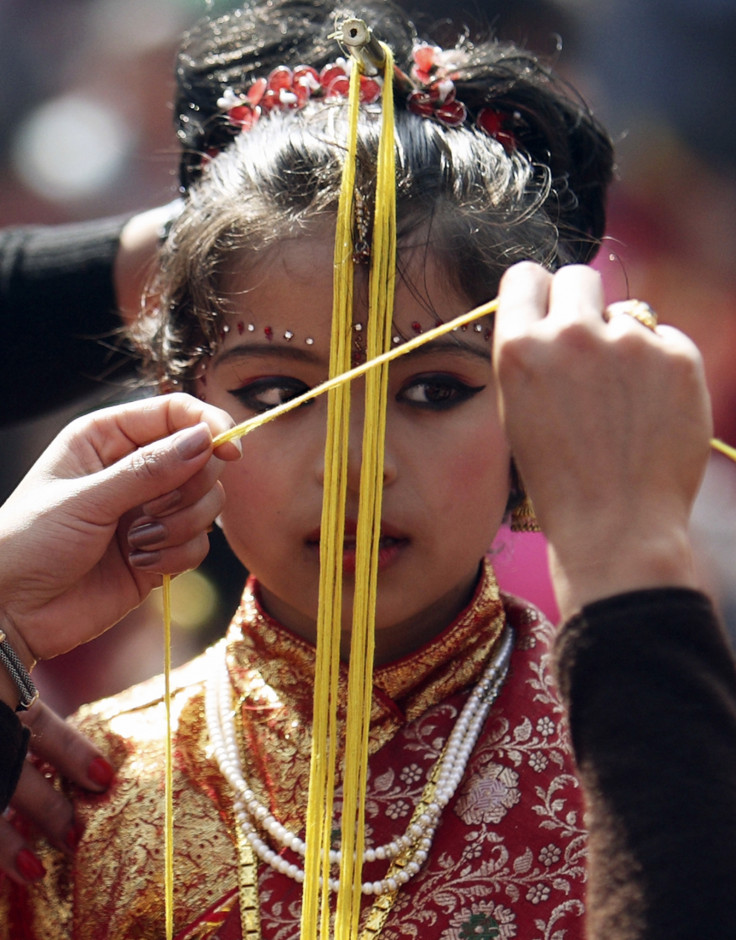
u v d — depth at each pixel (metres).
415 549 3.21
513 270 2.67
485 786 3.27
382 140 3.04
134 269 5.29
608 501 2.43
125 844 3.39
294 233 3.17
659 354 2.48
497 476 3.29
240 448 3.10
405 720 3.43
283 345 3.18
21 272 5.46
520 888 3.14
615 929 2.19
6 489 8.20
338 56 4.04
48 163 9.58
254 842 3.31
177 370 3.56
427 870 3.19
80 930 3.36
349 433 3.13
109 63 9.52
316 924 2.96
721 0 9.20
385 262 3.01
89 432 3.38
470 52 3.99
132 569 3.51
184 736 3.55
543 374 2.48
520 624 3.63
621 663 2.30
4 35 9.62
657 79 9.19
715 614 2.38
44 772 3.65
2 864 3.46
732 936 2.12
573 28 8.80
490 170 3.40
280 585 3.32
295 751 3.41
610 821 2.25
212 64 4.27
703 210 9.37
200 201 3.58
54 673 7.41
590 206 4.07
